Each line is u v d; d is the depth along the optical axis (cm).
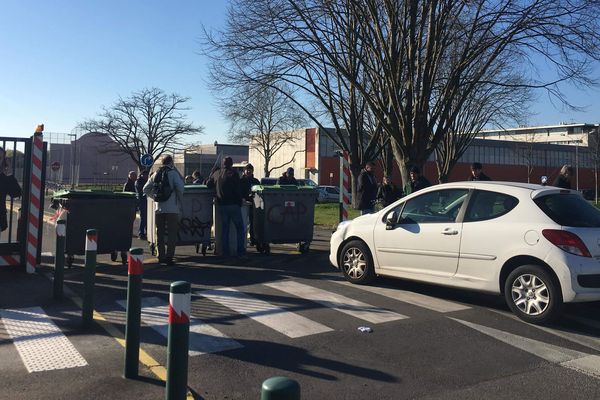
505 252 628
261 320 601
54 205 946
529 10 1473
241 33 1617
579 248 581
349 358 485
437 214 718
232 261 1009
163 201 944
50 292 725
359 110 2316
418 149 1642
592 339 552
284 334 552
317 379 435
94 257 562
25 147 866
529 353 506
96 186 6094
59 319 594
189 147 5991
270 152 5803
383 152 2648
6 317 599
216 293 727
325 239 1415
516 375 450
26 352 485
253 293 732
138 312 426
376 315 628
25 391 398
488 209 666
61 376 428
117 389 403
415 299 714
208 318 606
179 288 309
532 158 7456
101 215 917
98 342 516
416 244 723
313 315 625
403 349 511
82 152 7600
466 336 555
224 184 1022
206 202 1059
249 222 1150
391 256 757
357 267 804
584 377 446
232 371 449
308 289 764
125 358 427
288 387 185
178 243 1038
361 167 2241
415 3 1557
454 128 3366
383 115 1711
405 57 1638
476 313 646
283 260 1030
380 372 452
